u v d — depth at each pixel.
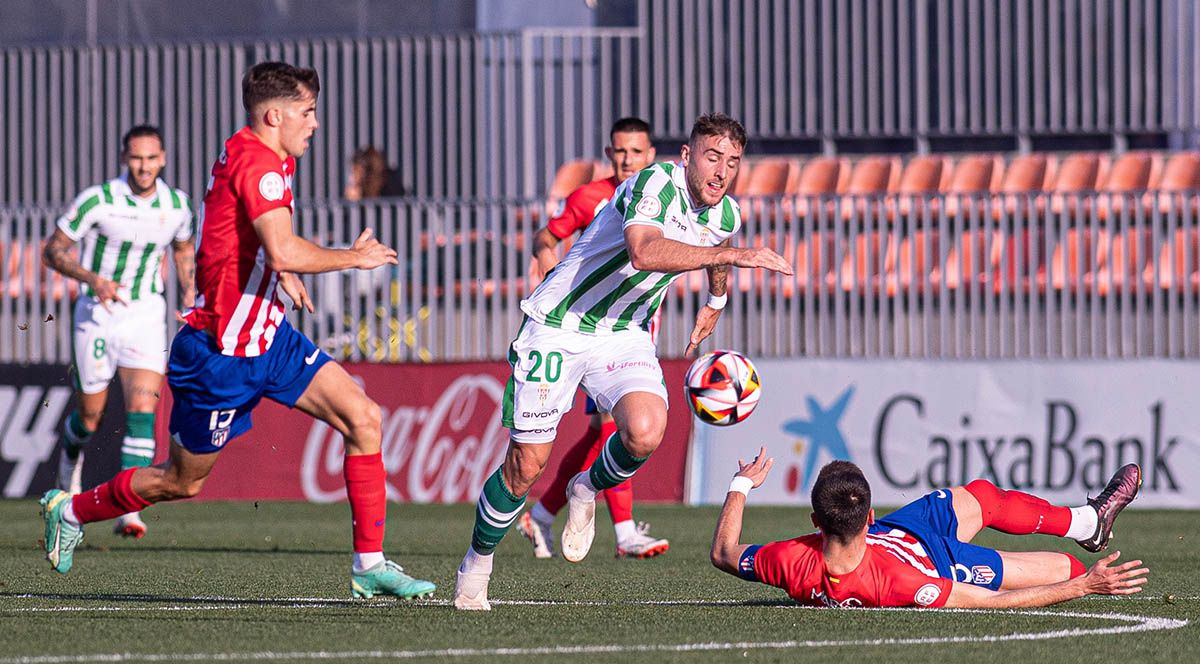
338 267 17.00
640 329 18.58
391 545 30.59
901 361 41.69
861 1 55.47
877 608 18.27
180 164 53.66
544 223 45.28
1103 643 15.58
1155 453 40.16
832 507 17.59
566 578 23.56
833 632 16.34
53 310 47.78
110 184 30.70
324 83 52.81
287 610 18.66
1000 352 43.22
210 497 44.06
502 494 18.12
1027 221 44.16
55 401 44.41
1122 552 28.95
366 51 52.75
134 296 31.25
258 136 17.34
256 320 17.48
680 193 17.62
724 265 17.61
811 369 42.12
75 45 54.31
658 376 18.16
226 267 17.25
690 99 56.00
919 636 16.02
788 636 16.08
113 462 36.19
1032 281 42.88
